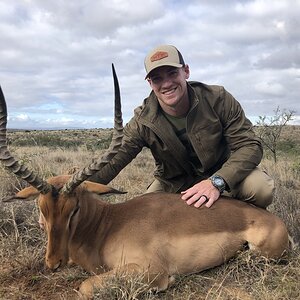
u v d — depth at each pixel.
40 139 7.65
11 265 1.45
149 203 1.39
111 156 1.24
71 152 5.05
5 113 1.21
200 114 1.50
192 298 1.25
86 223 1.30
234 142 1.54
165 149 1.57
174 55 1.45
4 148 1.20
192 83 1.53
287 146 6.08
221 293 1.25
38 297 1.27
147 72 1.46
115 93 1.21
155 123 1.54
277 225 1.40
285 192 2.23
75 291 1.24
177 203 1.40
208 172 1.63
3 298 1.27
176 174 1.68
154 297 1.22
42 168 2.90
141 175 3.31
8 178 2.43
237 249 1.39
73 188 1.22
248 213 1.41
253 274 1.34
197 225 1.34
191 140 1.52
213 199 1.41
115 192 1.33
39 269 1.43
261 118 4.38
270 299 1.18
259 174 1.52
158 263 1.27
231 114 1.53
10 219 1.70
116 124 1.24
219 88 1.54
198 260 1.34
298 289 1.21
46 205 1.22
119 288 1.17
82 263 1.32
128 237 1.29
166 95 1.46
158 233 1.31
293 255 1.43
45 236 1.60
